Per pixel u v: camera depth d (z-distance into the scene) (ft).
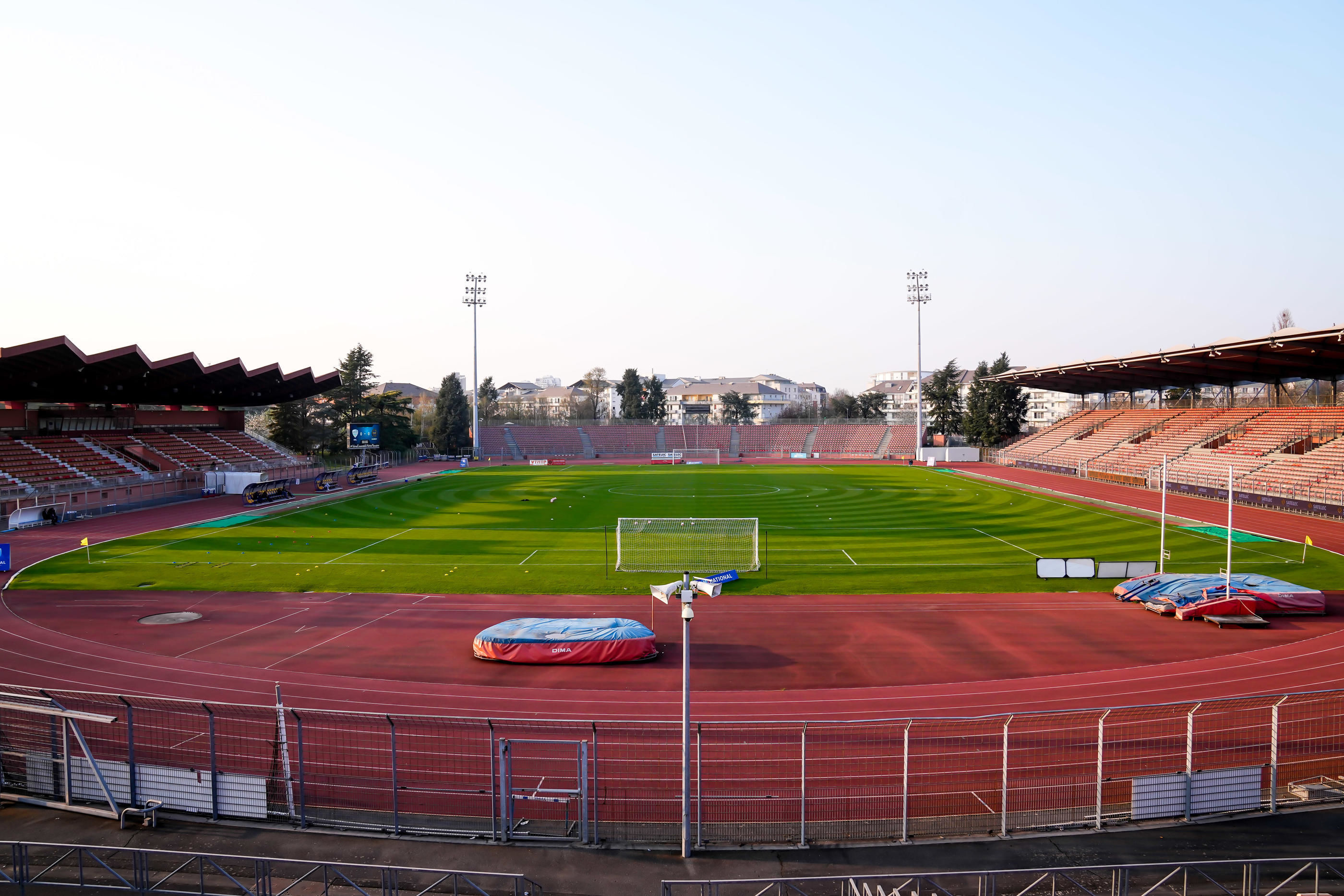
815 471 323.37
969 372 579.89
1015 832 46.88
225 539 149.59
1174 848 45.50
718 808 49.65
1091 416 333.83
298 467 283.18
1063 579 115.24
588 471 326.24
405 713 64.54
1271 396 252.21
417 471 326.44
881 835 46.83
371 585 111.96
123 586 110.83
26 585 110.83
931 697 68.54
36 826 47.80
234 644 83.82
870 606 100.94
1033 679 73.31
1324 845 45.68
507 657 78.23
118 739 57.93
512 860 44.47
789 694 69.36
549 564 127.34
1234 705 65.62
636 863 44.19
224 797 48.88
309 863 39.11
